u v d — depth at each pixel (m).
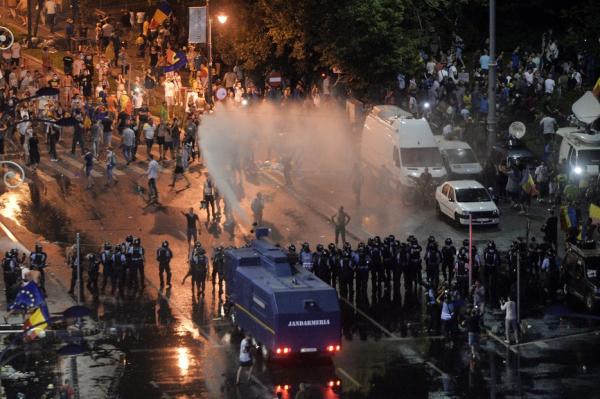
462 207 86.38
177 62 109.00
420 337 70.00
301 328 63.75
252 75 114.75
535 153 99.31
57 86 109.75
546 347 68.50
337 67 106.44
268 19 109.50
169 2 122.69
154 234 86.62
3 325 71.19
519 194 89.94
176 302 75.25
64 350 52.84
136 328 70.88
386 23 103.81
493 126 94.31
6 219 88.06
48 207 90.56
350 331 70.88
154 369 64.75
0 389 59.19
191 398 60.88
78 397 60.91
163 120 102.62
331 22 105.44
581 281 73.75
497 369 65.25
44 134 105.50
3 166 97.12
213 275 77.19
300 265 69.56
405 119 93.75
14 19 135.25
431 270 77.12
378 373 64.44
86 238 85.44
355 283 80.06
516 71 109.69
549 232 81.38
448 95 104.19
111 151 94.50
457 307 69.81
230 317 72.00
